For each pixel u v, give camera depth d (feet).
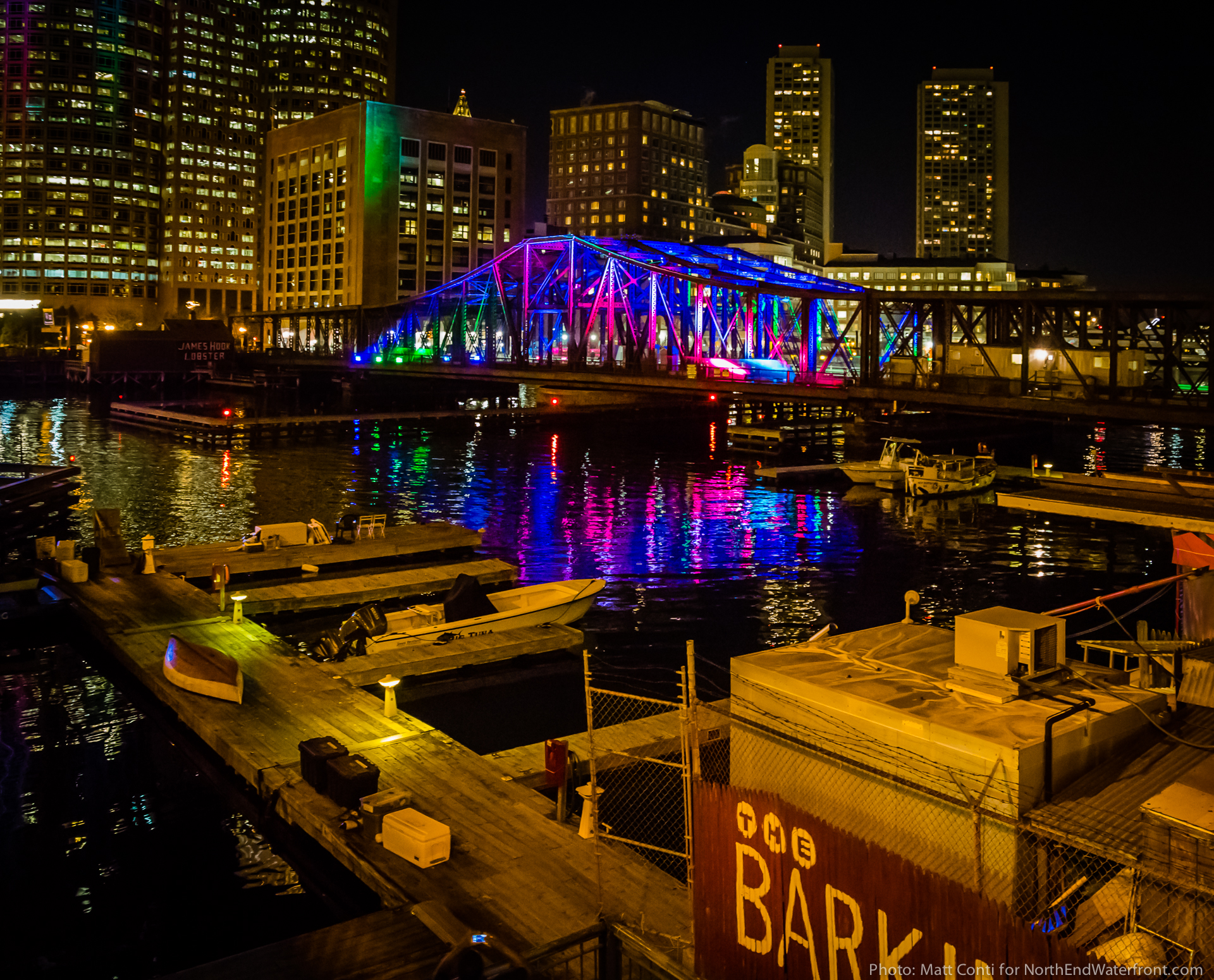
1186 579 56.75
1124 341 286.66
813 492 220.43
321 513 184.85
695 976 33.17
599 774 62.64
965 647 44.86
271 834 58.95
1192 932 31.37
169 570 118.32
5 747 73.41
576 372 363.35
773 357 349.20
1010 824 32.24
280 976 38.73
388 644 91.04
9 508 159.74
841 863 28.68
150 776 68.64
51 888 55.11
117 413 370.73
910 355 284.82
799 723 45.32
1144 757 41.04
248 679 78.74
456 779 59.52
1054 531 176.04
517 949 41.63
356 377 488.85
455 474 242.37
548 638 97.14
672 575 138.72
